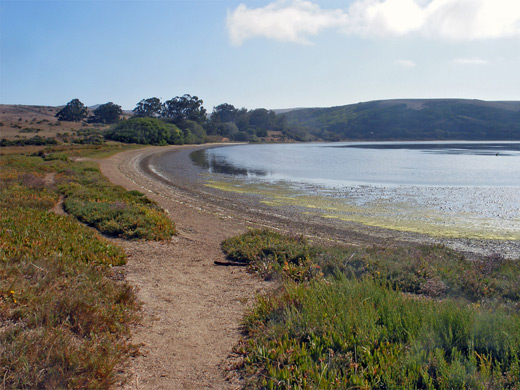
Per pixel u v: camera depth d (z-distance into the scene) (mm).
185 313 6375
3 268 6410
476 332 4637
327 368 4191
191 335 5523
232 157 68250
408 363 4102
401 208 21734
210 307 6727
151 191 25953
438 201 23875
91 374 3988
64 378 3852
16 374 3779
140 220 12711
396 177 37188
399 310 5309
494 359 4254
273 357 4535
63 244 8750
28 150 56281
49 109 183000
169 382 4234
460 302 6023
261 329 5426
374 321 5039
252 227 16234
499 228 17250
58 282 6395
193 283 8078
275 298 6320
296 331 5109
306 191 28188
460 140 169875
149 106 157000
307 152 87312
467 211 20906
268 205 22562
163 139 101812
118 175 34188
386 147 112812
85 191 18953
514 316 5070
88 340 4773
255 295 7066
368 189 29062
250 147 117500
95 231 11508
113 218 13211
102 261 8414
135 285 7480
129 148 78625
